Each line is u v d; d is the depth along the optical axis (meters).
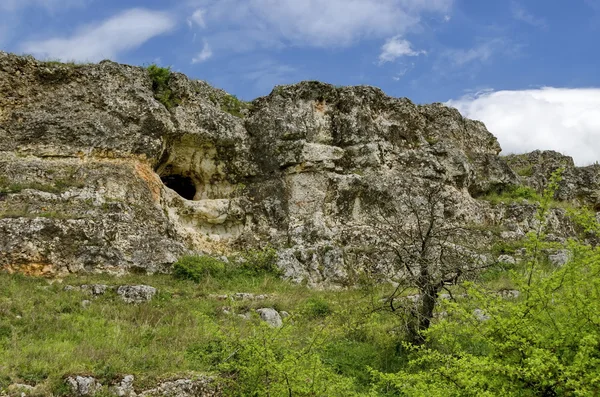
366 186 20.86
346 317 14.23
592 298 7.48
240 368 9.44
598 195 28.64
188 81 20.48
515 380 7.20
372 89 23.19
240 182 20.78
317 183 20.64
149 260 16.03
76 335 11.33
